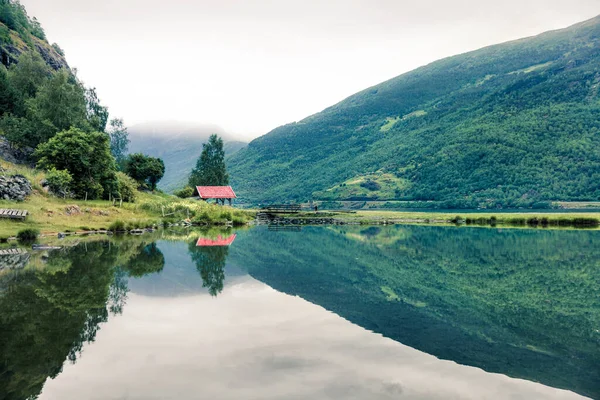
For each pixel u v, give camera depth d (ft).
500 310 45.98
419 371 28.66
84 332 37.86
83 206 170.50
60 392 25.85
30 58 283.38
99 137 211.61
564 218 209.77
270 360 30.71
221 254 98.27
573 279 66.18
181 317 42.91
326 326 39.55
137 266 77.66
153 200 254.06
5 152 212.64
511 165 592.19
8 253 91.04
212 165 399.65
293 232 175.73
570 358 31.19
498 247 114.21
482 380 27.32
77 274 68.28
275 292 55.42
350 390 25.72
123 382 27.14
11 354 32.42
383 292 55.57
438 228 195.00
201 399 24.66
